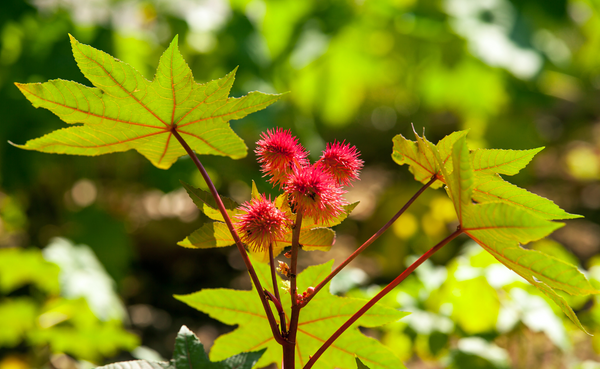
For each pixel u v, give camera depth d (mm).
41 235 4652
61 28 3943
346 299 1216
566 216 1010
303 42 4387
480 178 1066
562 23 3973
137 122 1117
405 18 4125
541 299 1999
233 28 4262
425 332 2070
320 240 1093
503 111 5145
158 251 5410
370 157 6961
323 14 4465
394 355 1229
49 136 1106
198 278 5316
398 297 2211
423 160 1122
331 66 4879
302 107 5109
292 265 999
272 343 1355
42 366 2859
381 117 6496
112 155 4699
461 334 2104
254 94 1053
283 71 4656
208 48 4223
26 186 4066
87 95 1023
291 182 976
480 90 4699
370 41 4598
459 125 6031
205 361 1125
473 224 922
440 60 4484
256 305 1306
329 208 990
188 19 4160
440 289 2166
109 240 4051
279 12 4551
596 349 2031
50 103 1019
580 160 6949
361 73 4973
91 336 2527
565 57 4160
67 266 2859
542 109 5797
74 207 4910
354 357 1269
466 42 3971
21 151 3914
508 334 2135
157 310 4672
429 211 5238
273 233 994
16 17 3814
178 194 6137
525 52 3760
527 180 5750
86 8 4090
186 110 1097
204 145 1246
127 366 1070
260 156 1038
